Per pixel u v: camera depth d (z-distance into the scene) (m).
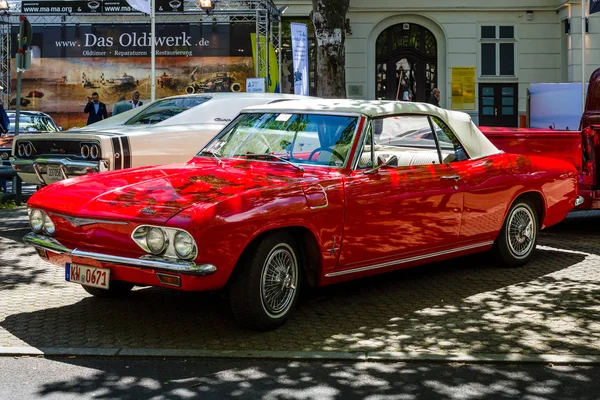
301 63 19.33
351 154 5.82
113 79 24.22
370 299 6.31
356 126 5.95
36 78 24.30
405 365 4.77
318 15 17.64
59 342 5.13
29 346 5.03
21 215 10.88
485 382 4.48
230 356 4.86
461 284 6.83
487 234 7.03
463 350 5.00
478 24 26.11
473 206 6.71
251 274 5.14
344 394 4.27
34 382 4.43
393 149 6.22
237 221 4.92
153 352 4.91
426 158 6.50
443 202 6.39
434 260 6.56
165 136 8.80
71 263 5.29
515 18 26.09
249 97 9.89
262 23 23.17
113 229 5.03
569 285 6.82
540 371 4.67
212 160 6.21
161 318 5.71
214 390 4.32
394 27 26.42
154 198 5.15
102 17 24.08
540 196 7.55
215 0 23.02
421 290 6.62
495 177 6.95
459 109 26.28
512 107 26.33
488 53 26.23
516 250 7.49
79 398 4.20
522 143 9.18
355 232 5.71
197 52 23.95
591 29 24.98
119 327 5.48
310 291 6.56
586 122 10.34
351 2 26.00
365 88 26.34
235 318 5.25
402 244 6.10
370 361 4.83
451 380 4.50
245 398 4.20
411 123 6.40
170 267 4.82
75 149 8.53
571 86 19.81
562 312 5.94
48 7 23.47
